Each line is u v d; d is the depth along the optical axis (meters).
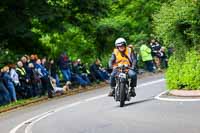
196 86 33.28
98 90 45.31
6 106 38.28
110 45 60.97
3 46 50.69
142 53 59.84
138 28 69.38
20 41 51.72
